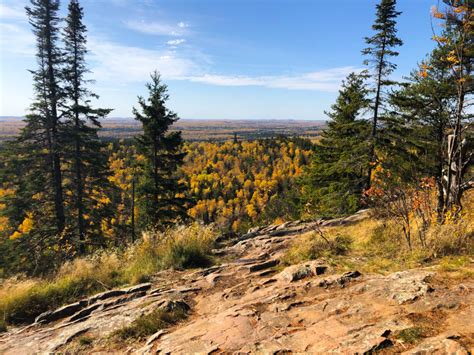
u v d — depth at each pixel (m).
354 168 17.38
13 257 17.14
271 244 9.30
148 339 3.78
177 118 19.86
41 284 7.01
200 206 85.56
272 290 4.71
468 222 5.50
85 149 19.69
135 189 19.72
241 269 6.61
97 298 5.82
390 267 4.93
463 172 6.95
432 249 5.16
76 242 17.50
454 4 5.56
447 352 2.26
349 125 17.05
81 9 18.62
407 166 14.03
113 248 9.38
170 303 4.77
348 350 2.55
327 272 5.12
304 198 23.70
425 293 3.42
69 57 18.44
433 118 14.25
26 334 4.73
